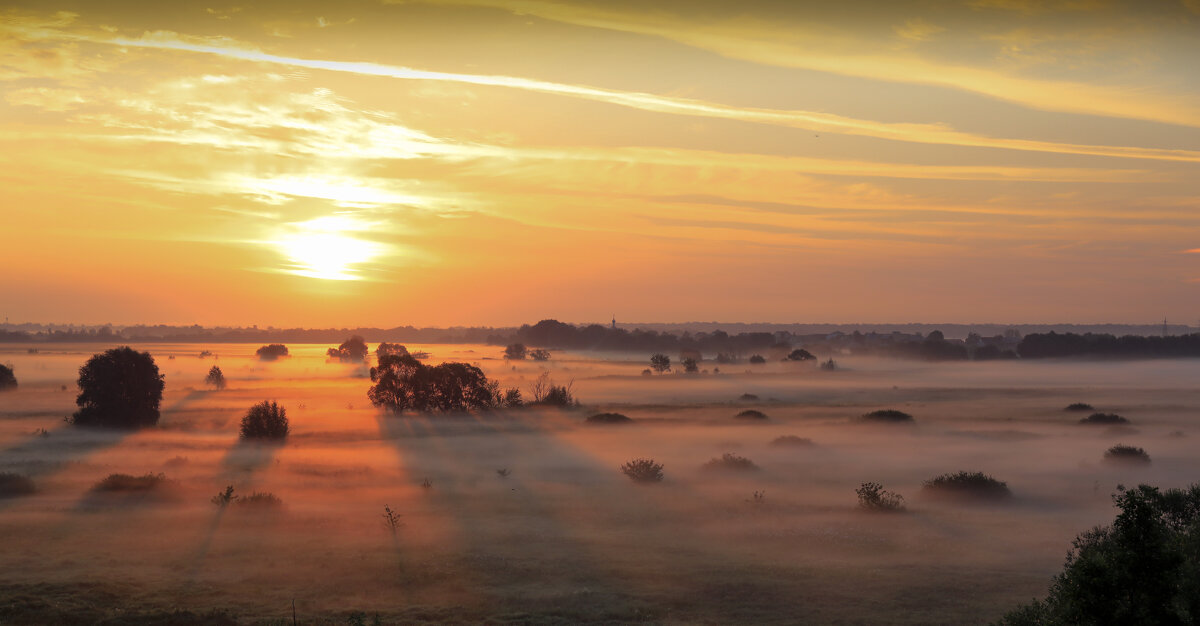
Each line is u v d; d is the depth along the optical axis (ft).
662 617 74.59
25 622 69.87
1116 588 44.06
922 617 73.92
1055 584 67.72
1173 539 48.78
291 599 79.15
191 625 70.08
